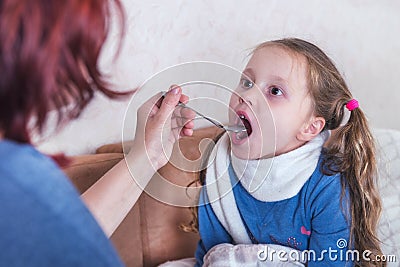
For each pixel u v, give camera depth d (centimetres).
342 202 97
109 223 83
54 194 39
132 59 126
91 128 123
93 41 41
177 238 122
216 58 143
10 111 40
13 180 38
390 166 125
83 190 105
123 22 45
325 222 97
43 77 38
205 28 140
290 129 98
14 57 37
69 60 40
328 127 103
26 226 37
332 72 101
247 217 103
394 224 117
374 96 186
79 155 121
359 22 177
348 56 175
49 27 38
